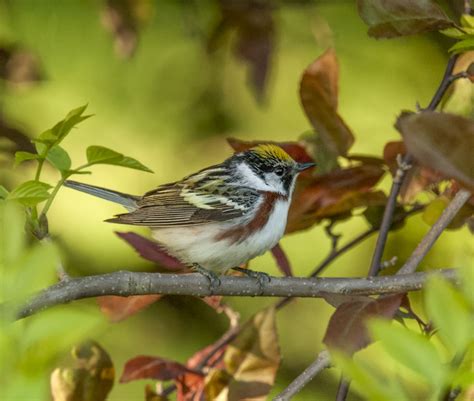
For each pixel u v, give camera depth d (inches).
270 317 290.2
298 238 605.6
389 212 311.9
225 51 628.1
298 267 599.8
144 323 599.8
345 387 265.6
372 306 233.0
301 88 325.1
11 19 594.6
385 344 135.7
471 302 137.3
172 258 335.0
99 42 642.2
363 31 642.2
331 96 324.2
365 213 356.8
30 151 393.1
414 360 134.6
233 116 655.8
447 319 136.3
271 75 457.1
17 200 230.4
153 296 304.7
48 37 631.8
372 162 330.6
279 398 251.4
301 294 303.1
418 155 171.5
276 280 305.3
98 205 619.2
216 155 647.8
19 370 127.3
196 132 654.5
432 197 346.6
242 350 287.4
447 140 172.7
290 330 598.9
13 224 137.2
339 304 244.2
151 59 655.1
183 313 606.2
